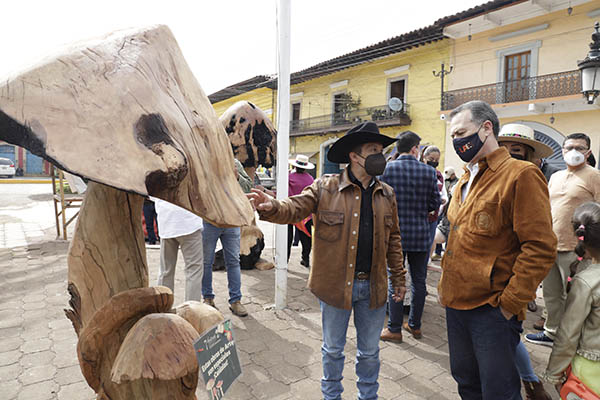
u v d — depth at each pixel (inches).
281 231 142.2
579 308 62.4
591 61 193.8
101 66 29.0
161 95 32.6
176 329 32.2
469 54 553.9
